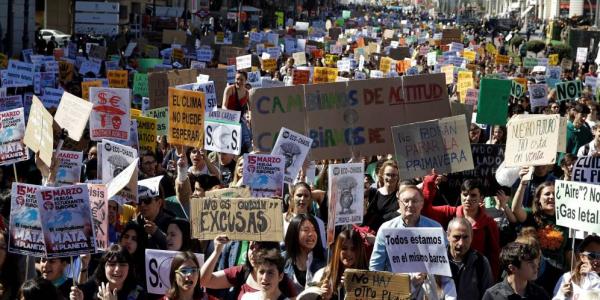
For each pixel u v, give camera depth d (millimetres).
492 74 32375
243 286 8430
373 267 8734
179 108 12984
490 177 12039
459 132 11344
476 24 118750
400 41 52281
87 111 12609
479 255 8797
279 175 10820
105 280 8547
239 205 8609
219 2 92562
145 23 60812
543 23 114688
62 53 33406
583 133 17438
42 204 8469
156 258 8477
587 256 8547
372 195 11211
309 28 65500
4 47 45656
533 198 10875
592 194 8969
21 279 9070
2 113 11461
